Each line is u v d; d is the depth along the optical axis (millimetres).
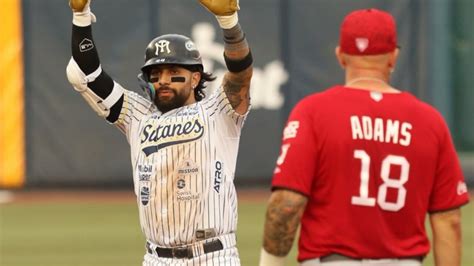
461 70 48125
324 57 48188
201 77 16000
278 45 48156
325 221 12281
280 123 48406
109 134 48594
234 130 15586
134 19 47562
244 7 48031
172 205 15289
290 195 12117
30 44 47906
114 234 36344
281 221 12125
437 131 12492
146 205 15445
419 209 12438
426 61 47969
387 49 12508
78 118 48469
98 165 48688
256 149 48531
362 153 12242
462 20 47969
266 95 48281
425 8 47938
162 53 15609
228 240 15477
